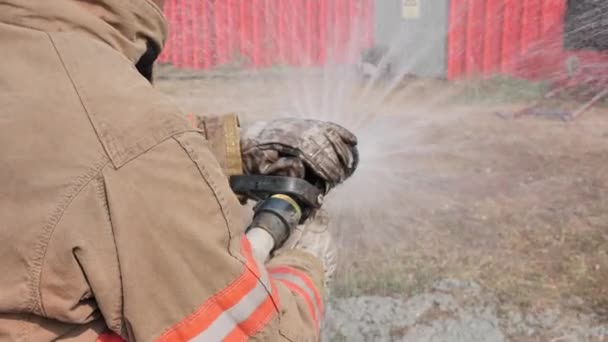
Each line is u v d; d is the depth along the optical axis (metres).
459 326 2.98
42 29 1.13
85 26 1.15
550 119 6.64
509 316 3.04
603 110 6.98
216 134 1.59
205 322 1.11
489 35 8.61
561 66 8.07
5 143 1.07
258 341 1.18
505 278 3.39
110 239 1.06
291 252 1.52
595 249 3.67
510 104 7.36
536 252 3.68
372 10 9.27
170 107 1.15
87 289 1.08
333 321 3.03
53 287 1.06
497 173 4.95
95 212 1.06
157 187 1.08
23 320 1.11
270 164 1.55
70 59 1.11
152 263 1.07
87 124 1.07
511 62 8.48
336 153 1.58
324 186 1.59
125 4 1.18
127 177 1.07
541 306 3.12
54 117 1.07
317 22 9.45
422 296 3.23
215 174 1.16
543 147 5.57
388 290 3.30
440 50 8.84
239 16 9.68
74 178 1.05
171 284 1.09
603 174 4.82
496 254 3.67
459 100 7.54
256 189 1.54
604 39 8.02
